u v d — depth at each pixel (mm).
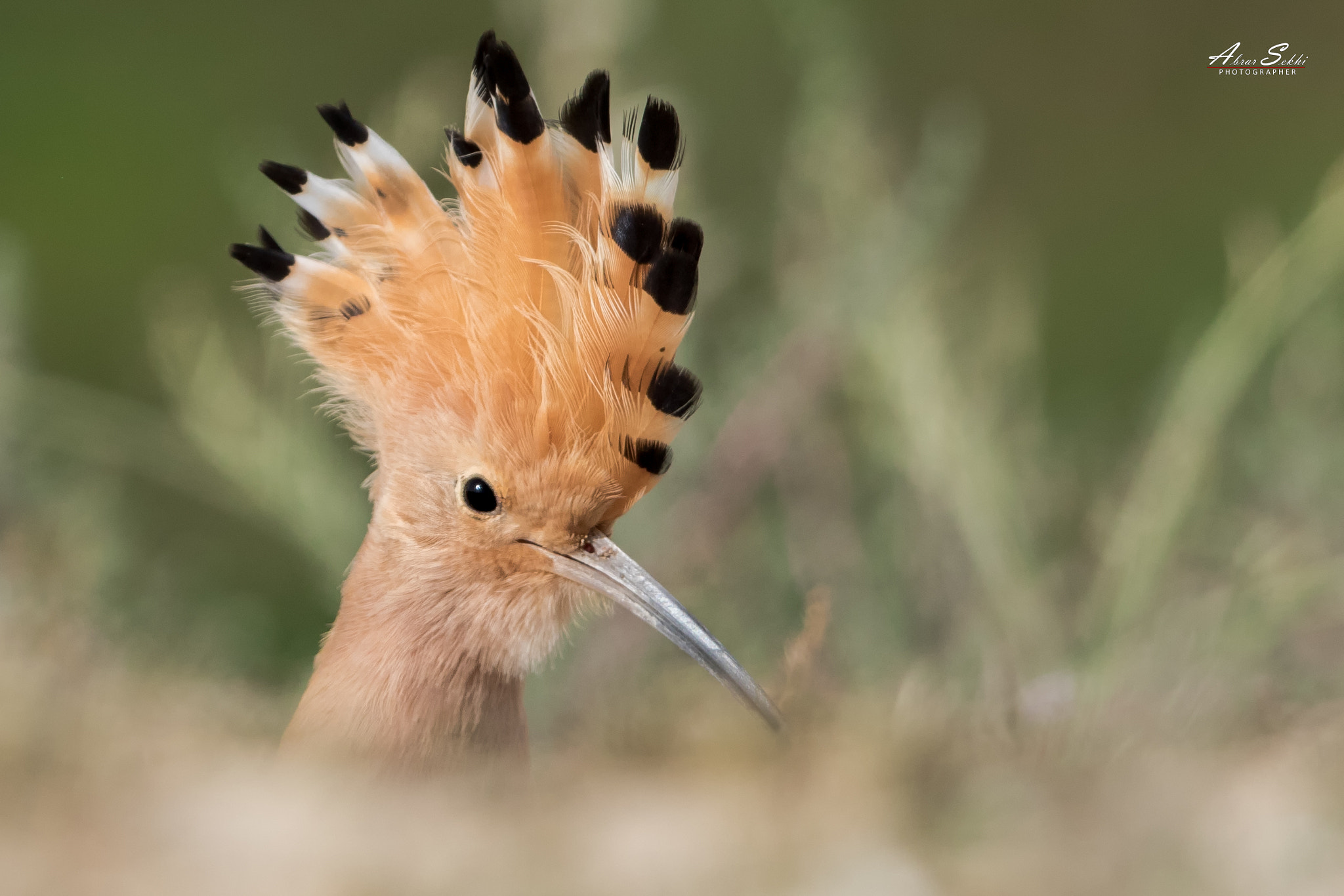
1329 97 6223
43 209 5637
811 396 3920
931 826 3699
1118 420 4031
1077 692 3812
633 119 3789
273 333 3869
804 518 3930
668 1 5215
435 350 3795
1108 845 3693
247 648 3924
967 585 3908
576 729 3832
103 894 3686
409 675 3795
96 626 3828
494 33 3787
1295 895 3684
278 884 3689
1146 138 6105
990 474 3912
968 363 3961
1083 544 3943
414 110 3920
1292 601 3857
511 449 3789
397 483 3801
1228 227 4172
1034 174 5988
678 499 3916
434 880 3691
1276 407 3949
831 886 3688
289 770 3729
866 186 3943
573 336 3787
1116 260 5473
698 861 3693
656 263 3781
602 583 3795
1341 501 3922
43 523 3898
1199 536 3910
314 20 6461
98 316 5129
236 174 4023
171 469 3982
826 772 3713
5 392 3941
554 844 3699
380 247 3801
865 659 3891
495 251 3791
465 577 3797
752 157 4746
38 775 3711
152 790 3711
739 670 3791
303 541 3914
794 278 3943
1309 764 3717
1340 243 3893
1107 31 6531
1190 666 3826
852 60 3955
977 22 6496
